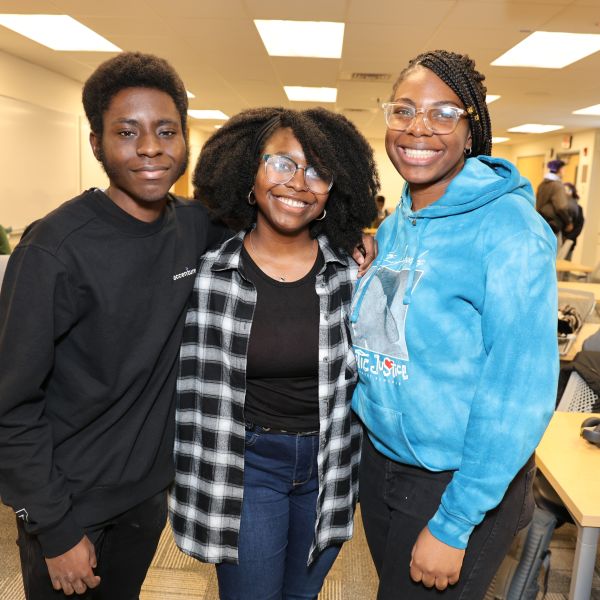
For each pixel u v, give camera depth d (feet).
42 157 23.77
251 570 4.59
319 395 4.31
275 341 4.29
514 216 3.38
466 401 3.62
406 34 16.83
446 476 3.81
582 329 10.62
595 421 5.65
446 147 3.76
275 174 4.17
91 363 3.78
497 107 28.84
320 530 4.51
